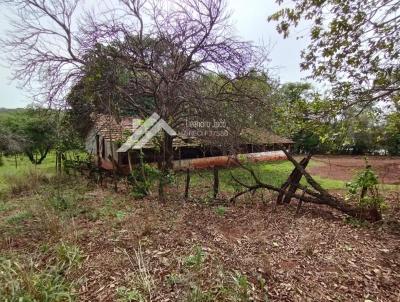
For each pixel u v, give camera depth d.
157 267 3.26
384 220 5.03
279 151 18.78
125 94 8.60
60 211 5.84
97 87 7.99
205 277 3.01
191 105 8.85
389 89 4.61
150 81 9.03
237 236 4.39
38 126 18.12
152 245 3.92
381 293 2.83
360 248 3.92
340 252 3.79
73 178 11.05
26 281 2.60
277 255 3.68
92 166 11.55
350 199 5.89
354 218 5.17
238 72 8.76
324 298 2.72
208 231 4.56
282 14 4.95
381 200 5.15
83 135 13.18
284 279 3.05
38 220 5.29
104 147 13.90
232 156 9.28
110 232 4.45
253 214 5.62
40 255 3.64
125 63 8.07
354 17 4.28
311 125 5.54
